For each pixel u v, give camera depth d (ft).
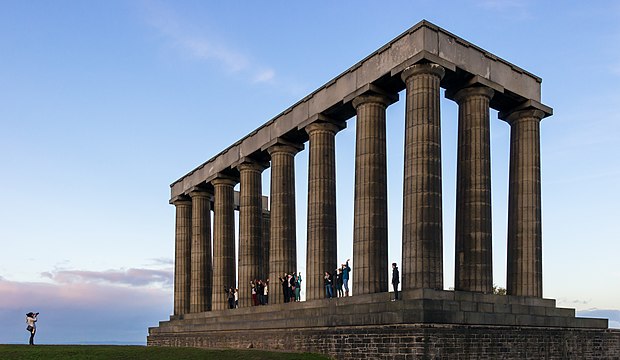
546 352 144.97
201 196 254.27
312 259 176.65
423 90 146.92
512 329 138.00
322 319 144.56
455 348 125.59
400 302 130.93
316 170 180.86
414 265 140.46
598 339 159.84
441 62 148.97
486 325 132.67
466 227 153.58
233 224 238.27
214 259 232.73
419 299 127.24
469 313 129.80
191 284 248.93
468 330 128.67
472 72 156.56
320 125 182.70
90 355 153.48
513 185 171.22
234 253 236.22
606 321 163.63
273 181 201.36
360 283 155.33
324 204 179.01
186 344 208.03
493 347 132.67
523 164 169.89
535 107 170.50
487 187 155.02
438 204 143.43
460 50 155.43
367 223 157.48
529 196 167.94
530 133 170.91
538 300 159.02
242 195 220.43
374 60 162.61
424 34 147.84
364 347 131.85
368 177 159.74
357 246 157.99
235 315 195.72
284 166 201.16
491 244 153.79
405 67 150.30
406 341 122.83
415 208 142.51
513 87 167.32
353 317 135.85
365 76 164.86
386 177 162.71
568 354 150.41
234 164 225.76
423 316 122.21
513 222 169.48
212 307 229.45
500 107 176.14
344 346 136.87
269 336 163.02
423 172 143.23
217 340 188.24
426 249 140.26
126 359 149.59
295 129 193.26
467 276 151.43
